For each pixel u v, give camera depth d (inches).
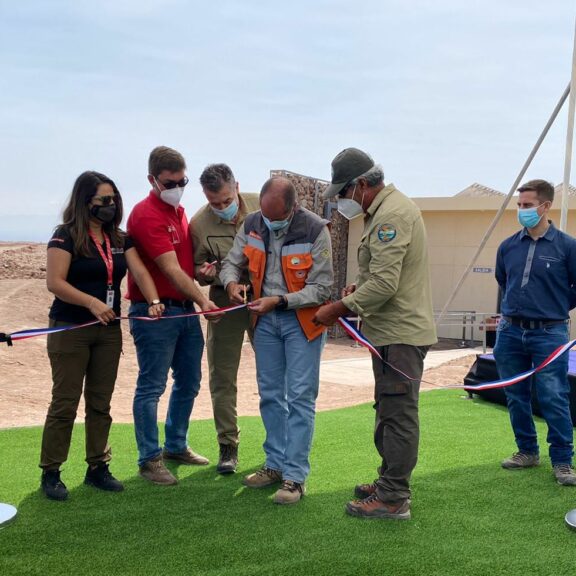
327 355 534.0
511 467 182.5
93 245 152.4
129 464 185.8
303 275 154.6
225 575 117.3
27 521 141.5
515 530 139.0
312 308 155.4
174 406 184.5
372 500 146.4
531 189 171.0
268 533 136.6
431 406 269.7
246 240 166.4
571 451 173.6
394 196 141.3
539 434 225.9
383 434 145.1
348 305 138.8
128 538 133.4
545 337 173.2
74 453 193.9
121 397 337.7
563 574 118.8
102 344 156.9
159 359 167.6
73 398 153.6
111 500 155.3
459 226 655.8
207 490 163.8
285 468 157.8
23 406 293.3
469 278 651.5
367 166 141.4
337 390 353.1
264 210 150.8
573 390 232.8
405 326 140.6
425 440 214.7
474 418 248.2
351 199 144.3
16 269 747.4
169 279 161.6
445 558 124.9
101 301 153.6
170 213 167.5
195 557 124.6
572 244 171.5
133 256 161.0
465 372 391.2
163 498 157.3
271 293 158.4
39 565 121.0
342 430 229.9
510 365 182.1
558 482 170.1
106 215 150.8
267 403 165.3
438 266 665.6
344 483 170.7
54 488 154.6
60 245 149.0
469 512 149.4
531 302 174.1
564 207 324.5
